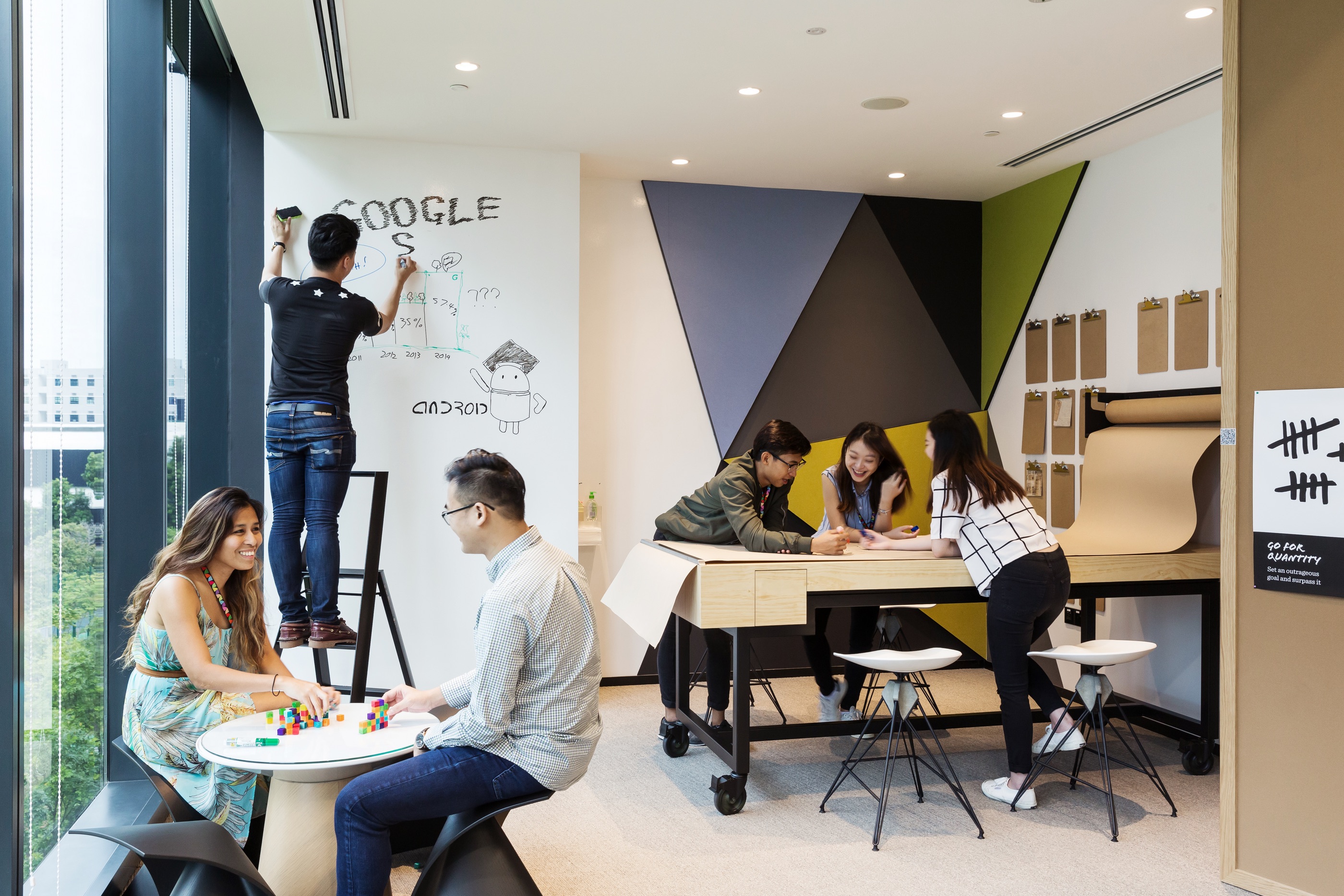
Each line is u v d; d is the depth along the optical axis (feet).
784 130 15.16
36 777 8.06
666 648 14.28
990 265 19.60
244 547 9.15
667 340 18.37
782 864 10.16
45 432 8.29
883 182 18.34
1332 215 9.00
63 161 8.69
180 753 8.75
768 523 13.38
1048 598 11.62
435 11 10.89
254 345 15.21
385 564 15.37
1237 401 9.88
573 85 13.16
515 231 15.98
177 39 12.39
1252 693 9.64
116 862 8.66
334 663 15.07
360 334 13.51
